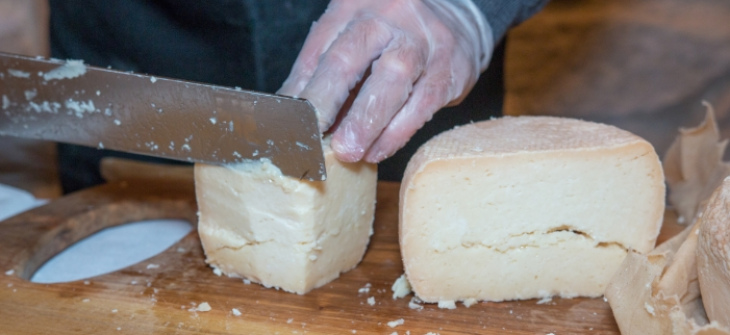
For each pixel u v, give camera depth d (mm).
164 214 713
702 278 503
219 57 729
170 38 739
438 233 568
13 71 608
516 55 1110
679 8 1022
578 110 1096
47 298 574
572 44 1078
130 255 666
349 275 610
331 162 573
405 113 596
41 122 619
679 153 660
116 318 555
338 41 588
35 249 639
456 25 636
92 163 812
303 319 556
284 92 607
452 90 622
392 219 682
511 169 561
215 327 548
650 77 1053
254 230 584
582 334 541
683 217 654
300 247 574
